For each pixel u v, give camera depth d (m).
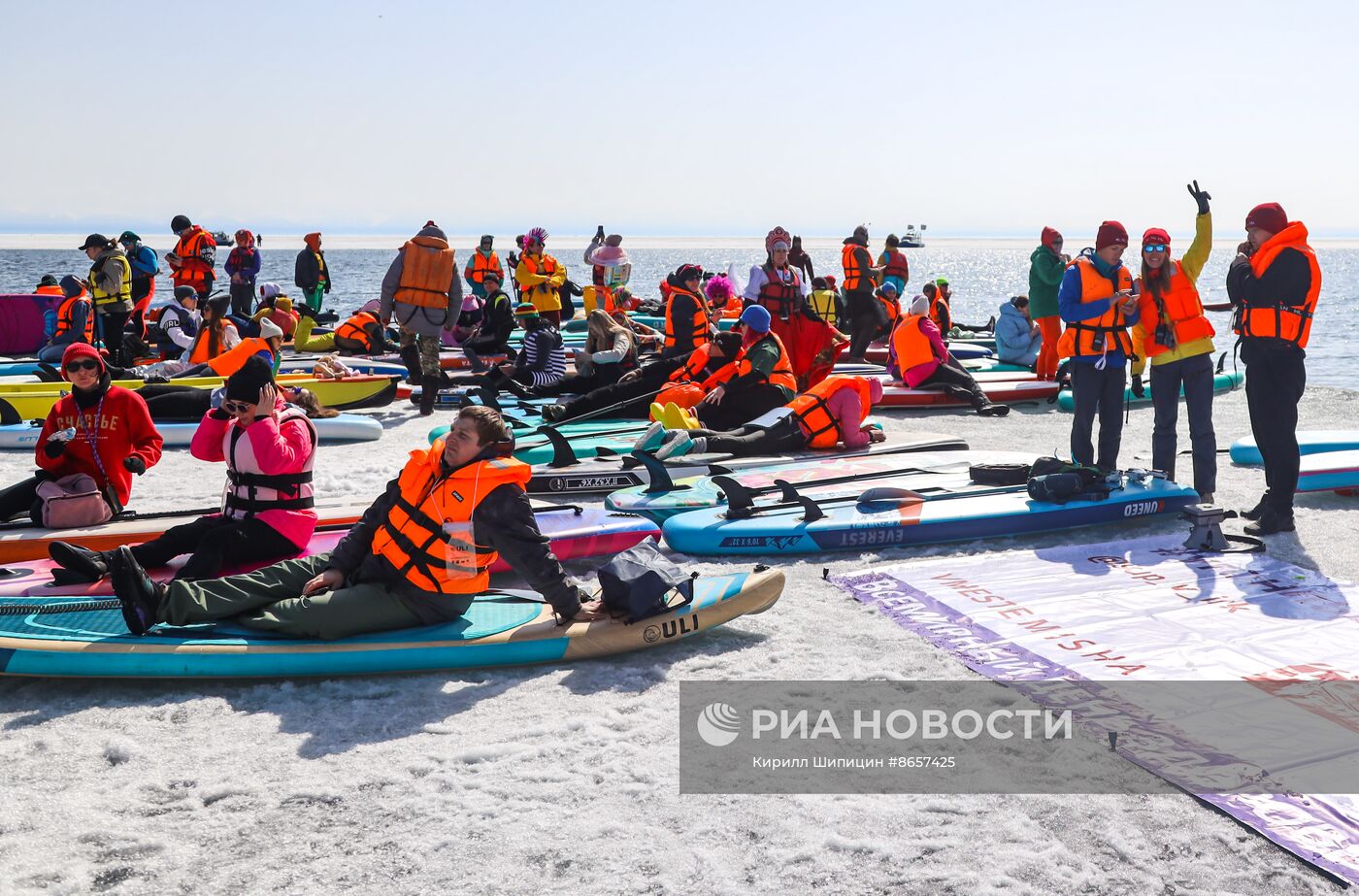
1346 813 3.30
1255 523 6.72
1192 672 4.40
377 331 16.55
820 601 5.45
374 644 4.43
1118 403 7.58
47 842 3.20
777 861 3.11
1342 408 11.95
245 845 3.20
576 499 7.73
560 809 3.40
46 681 4.43
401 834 3.25
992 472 7.26
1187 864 3.08
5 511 5.95
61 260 78.25
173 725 4.02
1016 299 15.05
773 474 7.65
